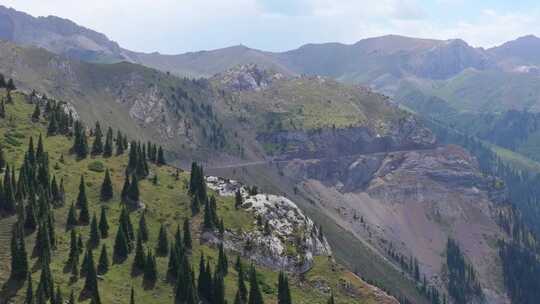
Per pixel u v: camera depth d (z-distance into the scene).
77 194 174.25
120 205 177.00
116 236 155.62
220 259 166.88
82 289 133.50
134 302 137.75
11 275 129.50
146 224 173.50
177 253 158.38
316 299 177.75
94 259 147.75
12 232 136.25
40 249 141.38
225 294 157.75
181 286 145.75
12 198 151.62
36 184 162.75
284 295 164.38
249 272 174.75
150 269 149.00
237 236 183.88
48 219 147.00
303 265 188.25
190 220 183.88
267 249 185.00
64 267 139.50
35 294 123.62
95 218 154.62
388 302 189.00
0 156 171.38
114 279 143.75
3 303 121.75
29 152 178.62
